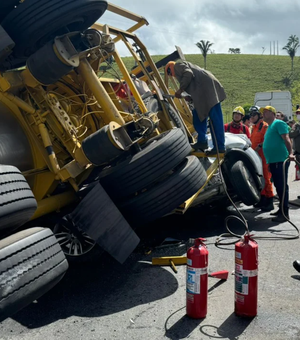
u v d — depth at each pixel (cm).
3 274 251
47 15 416
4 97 448
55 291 440
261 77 9844
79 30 488
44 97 469
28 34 426
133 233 433
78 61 457
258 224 693
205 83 622
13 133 448
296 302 385
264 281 436
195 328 343
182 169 484
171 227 688
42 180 470
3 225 279
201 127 639
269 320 352
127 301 405
